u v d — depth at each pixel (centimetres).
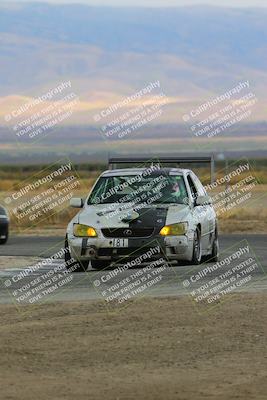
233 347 2186
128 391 1839
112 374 1969
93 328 2373
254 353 2133
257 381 1903
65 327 2386
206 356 2109
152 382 1903
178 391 1834
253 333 2312
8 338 2269
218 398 1780
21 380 1923
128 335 2298
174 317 2498
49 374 1972
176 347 2186
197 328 2369
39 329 2364
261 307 2625
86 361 2073
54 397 1794
